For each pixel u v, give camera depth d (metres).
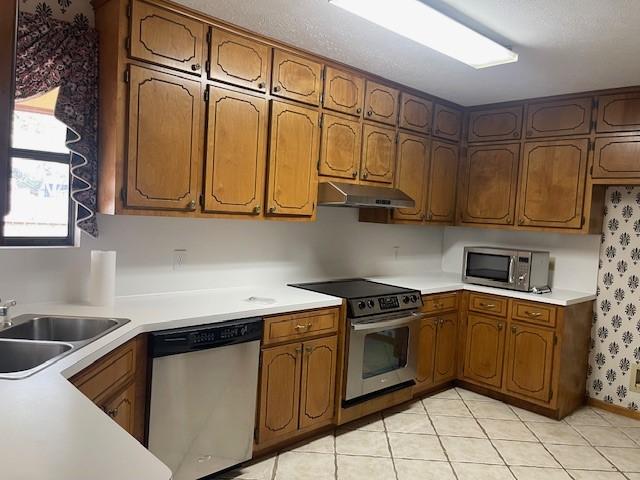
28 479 0.84
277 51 2.75
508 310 3.64
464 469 2.71
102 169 2.29
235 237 3.07
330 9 2.28
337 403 3.00
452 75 3.22
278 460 2.69
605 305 3.71
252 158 2.69
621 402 3.63
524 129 3.79
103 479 0.86
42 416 1.13
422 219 3.84
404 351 3.41
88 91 2.27
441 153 3.93
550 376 3.43
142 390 2.10
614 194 3.65
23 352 1.72
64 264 2.38
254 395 2.53
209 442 2.36
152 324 2.10
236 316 2.42
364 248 3.93
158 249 2.73
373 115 3.34
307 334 2.78
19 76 2.09
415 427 3.22
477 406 3.62
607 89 3.38
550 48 2.64
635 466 2.83
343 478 2.54
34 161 2.31
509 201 3.88
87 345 1.71
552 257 3.98
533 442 3.08
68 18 2.26
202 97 2.46
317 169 3.05
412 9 2.15
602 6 2.11
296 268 3.45
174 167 2.37
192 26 2.38
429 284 3.77
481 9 2.20
